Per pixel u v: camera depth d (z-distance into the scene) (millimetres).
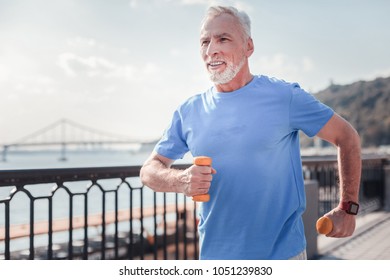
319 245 5551
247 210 1648
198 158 1528
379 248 5359
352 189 1640
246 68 1718
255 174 1630
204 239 1748
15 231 4773
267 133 1620
